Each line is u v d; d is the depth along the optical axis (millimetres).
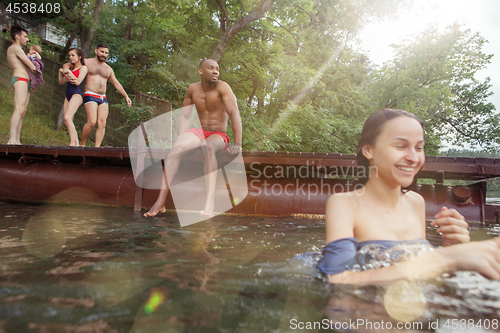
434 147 15773
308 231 2420
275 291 1015
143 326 778
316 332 752
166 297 969
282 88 13797
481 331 746
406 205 1357
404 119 1179
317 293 992
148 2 12797
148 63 13867
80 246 1769
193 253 1611
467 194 3316
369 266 1078
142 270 1271
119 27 14016
